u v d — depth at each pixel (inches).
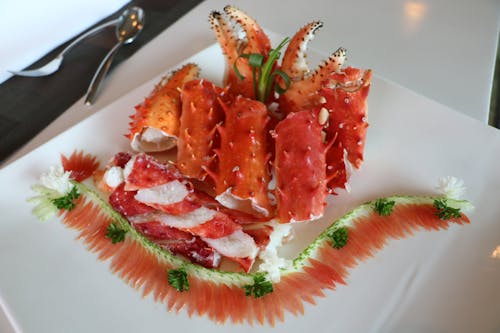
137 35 22.3
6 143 18.3
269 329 13.1
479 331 12.8
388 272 14.0
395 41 21.8
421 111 17.6
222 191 14.7
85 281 14.2
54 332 13.3
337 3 24.0
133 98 18.7
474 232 14.5
